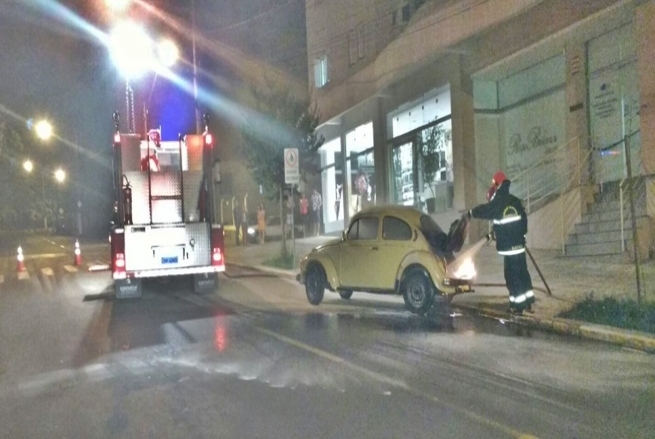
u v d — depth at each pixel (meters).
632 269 14.80
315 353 10.08
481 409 7.30
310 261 14.62
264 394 8.08
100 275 23.41
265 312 14.10
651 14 16.00
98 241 48.47
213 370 9.31
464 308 13.41
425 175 26.20
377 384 8.36
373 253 13.38
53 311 15.34
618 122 17.92
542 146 21.16
